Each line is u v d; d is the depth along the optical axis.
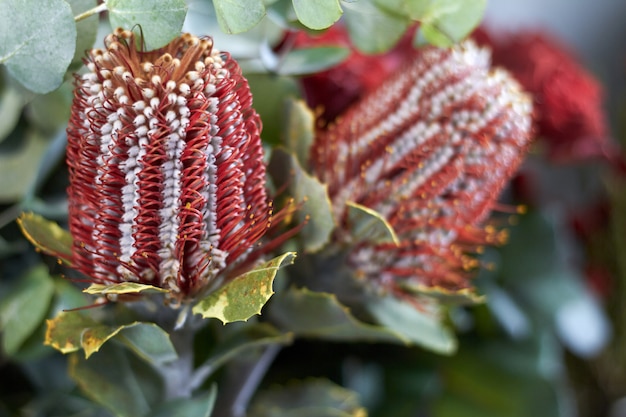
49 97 0.49
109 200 0.38
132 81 0.36
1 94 0.50
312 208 0.43
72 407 0.52
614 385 0.85
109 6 0.39
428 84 0.44
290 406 0.55
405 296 0.48
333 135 0.46
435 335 0.49
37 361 0.54
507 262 0.67
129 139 0.36
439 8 0.43
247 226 0.39
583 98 0.67
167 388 0.45
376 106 0.46
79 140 0.38
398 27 0.44
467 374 0.63
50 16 0.38
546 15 1.03
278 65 0.49
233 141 0.38
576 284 0.69
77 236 0.40
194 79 0.36
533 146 0.68
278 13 0.44
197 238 0.39
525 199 0.69
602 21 1.05
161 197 0.37
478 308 0.64
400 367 0.62
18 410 0.54
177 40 0.39
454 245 0.48
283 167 0.44
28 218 0.42
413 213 0.45
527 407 0.62
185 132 0.37
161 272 0.39
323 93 0.57
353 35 0.46
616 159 0.75
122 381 0.45
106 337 0.39
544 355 0.65
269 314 0.46
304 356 0.62
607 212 0.81
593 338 0.71
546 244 0.68
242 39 0.49
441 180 0.44
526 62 0.68
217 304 0.39
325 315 0.45
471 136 0.44
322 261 0.45
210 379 0.53
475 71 0.44
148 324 0.39
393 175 0.45
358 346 0.62
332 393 0.55
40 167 0.50
